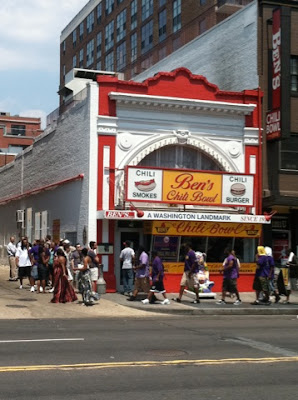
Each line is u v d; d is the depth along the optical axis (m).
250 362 9.05
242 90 24.23
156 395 6.93
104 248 20.81
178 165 22.33
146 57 58.03
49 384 7.34
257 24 23.30
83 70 32.72
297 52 23.55
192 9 49.16
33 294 19.64
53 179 25.95
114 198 20.97
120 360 8.94
